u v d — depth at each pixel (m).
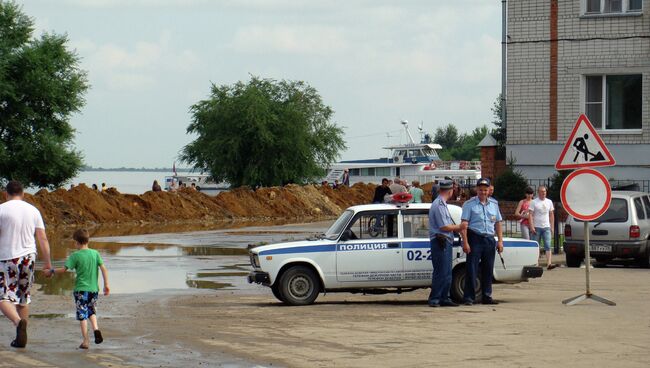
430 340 19.19
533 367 16.12
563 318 22.27
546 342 18.72
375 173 142.75
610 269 36.84
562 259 40.81
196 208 89.38
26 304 19.56
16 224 19.47
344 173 126.12
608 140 50.66
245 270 36.94
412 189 51.78
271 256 25.84
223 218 89.62
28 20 95.88
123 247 49.03
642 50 50.00
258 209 94.12
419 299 27.73
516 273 26.23
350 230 26.28
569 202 25.33
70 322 22.55
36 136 95.06
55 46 96.19
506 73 52.62
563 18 51.25
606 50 50.59
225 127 115.56
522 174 52.25
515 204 51.06
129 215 82.94
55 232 64.50
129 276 34.72
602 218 37.12
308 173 117.88
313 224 75.06
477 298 25.86
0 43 92.50
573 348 17.95
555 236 43.66
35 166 95.06
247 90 115.44
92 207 80.81
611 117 50.94
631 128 50.56
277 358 17.38
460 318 22.55
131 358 17.55
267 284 25.94
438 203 25.05
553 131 51.62
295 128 115.94
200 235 59.47
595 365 16.20
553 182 51.03
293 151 116.50
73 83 96.44
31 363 17.09
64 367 16.69
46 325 22.03
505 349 17.97
